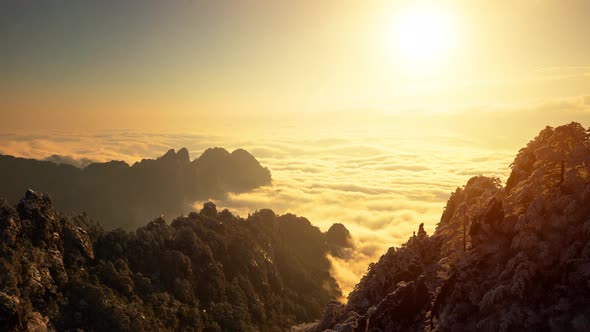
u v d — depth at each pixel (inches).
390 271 2086.6
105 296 2753.4
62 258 2886.3
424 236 2186.3
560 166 1429.6
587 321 1115.9
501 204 1523.1
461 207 1716.3
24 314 2324.1
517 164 1717.5
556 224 1288.1
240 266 4015.8
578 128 1459.2
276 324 3695.9
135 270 3336.6
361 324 1737.2
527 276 1227.9
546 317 1178.0
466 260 1460.4
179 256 3531.0
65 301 2615.7
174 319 2994.6
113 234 3503.9
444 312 1380.4
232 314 3378.4
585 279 1171.9
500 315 1235.9
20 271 2512.3
